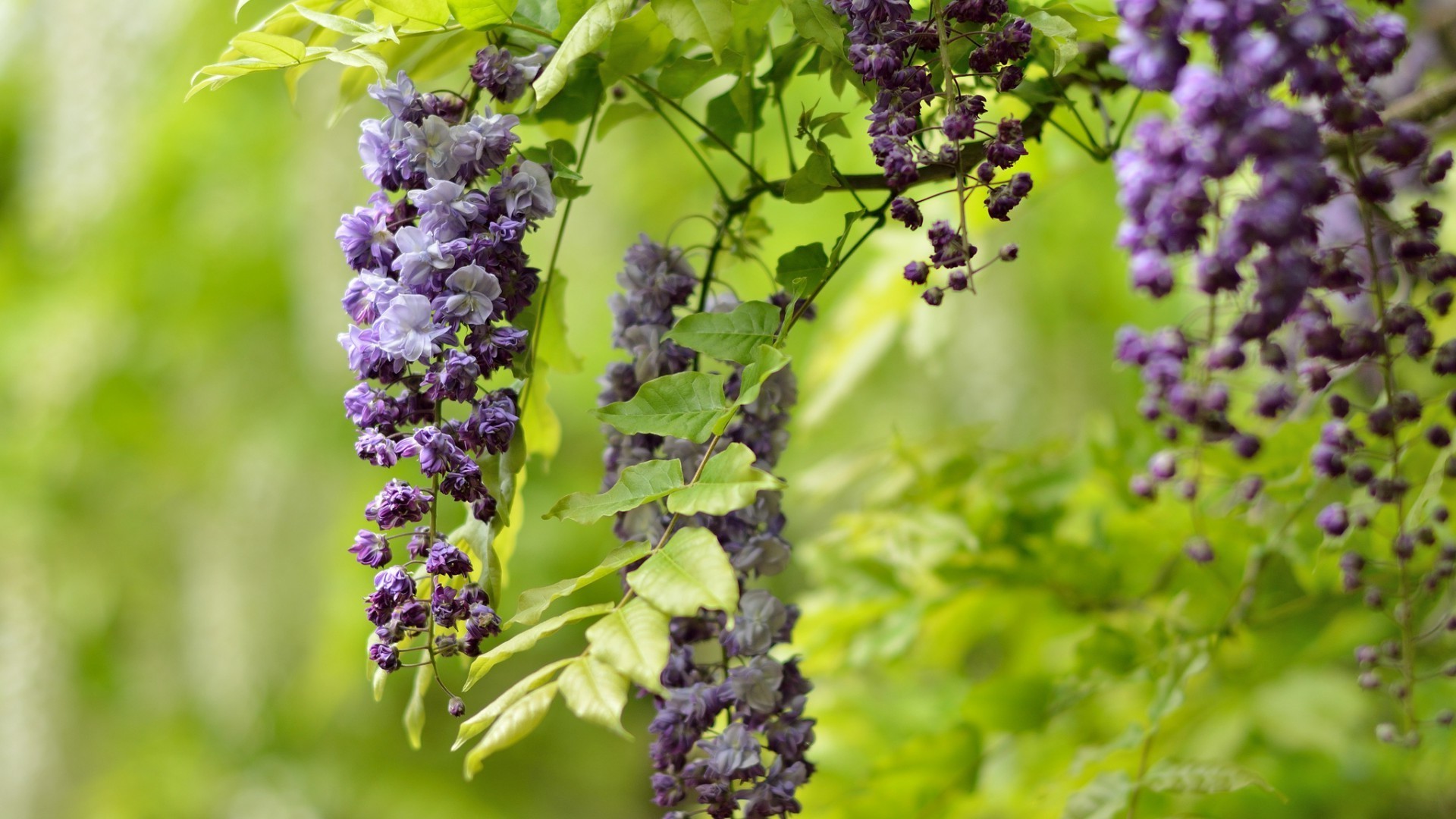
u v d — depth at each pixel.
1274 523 2.52
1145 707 2.72
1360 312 2.50
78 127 4.66
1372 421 2.15
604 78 2.24
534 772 6.87
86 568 5.71
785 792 2.16
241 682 5.56
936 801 2.53
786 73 2.27
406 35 2.25
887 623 2.61
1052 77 2.27
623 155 5.53
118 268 5.45
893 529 2.57
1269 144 2.02
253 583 5.55
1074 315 4.52
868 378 5.90
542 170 2.15
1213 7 2.02
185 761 5.99
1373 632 2.71
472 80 2.18
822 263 2.20
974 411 4.55
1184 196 2.03
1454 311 2.42
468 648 2.13
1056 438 2.82
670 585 2.09
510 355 2.14
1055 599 2.61
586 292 5.77
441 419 2.14
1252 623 2.47
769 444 2.20
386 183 2.14
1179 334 2.12
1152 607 2.57
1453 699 2.63
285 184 5.37
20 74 5.68
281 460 5.66
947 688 3.18
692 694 2.16
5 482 5.54
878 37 2.16
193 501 5.88
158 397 5.85
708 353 2.16
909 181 2.13
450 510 5.37
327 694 5.71
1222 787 2.36
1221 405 2.10
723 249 2.30
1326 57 2.07
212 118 5.30
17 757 5.39
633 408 2.15
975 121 2.13
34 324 5.94
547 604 2.12
